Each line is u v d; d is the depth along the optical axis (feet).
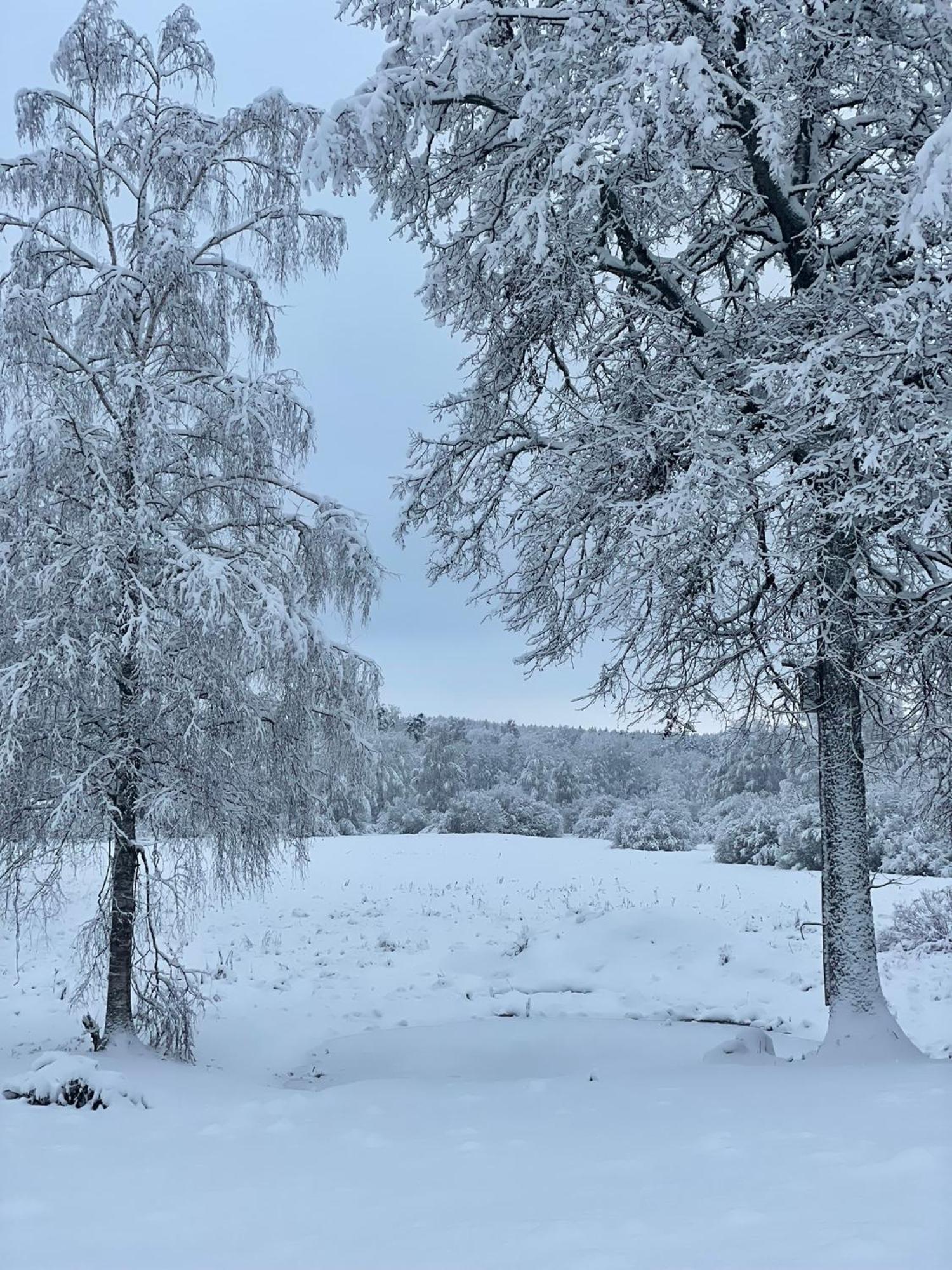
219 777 32.32
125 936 33.45
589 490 31.78
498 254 30.81
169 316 37.32
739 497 26.78
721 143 32.73
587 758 237.25
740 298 34.50
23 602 31.35
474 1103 22.88
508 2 30.94
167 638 31.50
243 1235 12.52
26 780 30.81
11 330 32.63
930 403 25.21
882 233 28.07
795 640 28.12
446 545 39.91
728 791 140.15
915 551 29.25
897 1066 24.53
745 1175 13.62
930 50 29.71
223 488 36.94
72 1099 23.47
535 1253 10.61
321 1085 33.04
